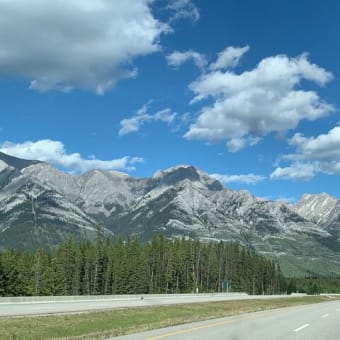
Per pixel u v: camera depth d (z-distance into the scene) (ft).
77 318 98.17
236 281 514.27
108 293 382.42
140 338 66.49
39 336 71.82
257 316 120.88
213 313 133.80
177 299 218.18
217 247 522.06
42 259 361.10
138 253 410.52
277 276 618.85
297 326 91.09
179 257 448.24
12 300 149.38
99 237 433.48
